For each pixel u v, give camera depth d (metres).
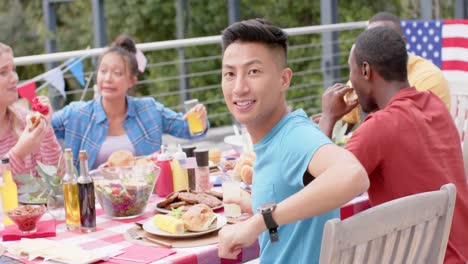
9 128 2.96
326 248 1.52
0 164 2.53
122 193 2.37
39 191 2.47
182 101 8.41
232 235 1.68
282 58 1.81
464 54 5.06
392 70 2.29
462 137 3.54
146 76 12.66
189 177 2.71
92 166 3.44
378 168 2.21
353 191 1.58
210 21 12.45
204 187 2.71
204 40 4.96
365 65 2.33
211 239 2.14
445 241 1.82
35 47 12.64
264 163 1.83
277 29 1.79
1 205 2.46
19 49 12.56
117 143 3.45
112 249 2.08
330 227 1.50
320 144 1.69
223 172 2.77
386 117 2.19
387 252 1.68
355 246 1.58
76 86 11.52
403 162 2.18
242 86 1.78
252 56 1.77
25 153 2.72
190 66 12.27
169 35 13.02
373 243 1.63
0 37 12.45
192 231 2.17
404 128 2.18
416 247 1.77
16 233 2.23
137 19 13.02
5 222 2.39
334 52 7.16
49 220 2.36
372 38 2.31
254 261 2.50
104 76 3.38
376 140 2.16
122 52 3.40
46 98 2.91
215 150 3.15
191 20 12.48
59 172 2.44
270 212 1.64
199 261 2.03
